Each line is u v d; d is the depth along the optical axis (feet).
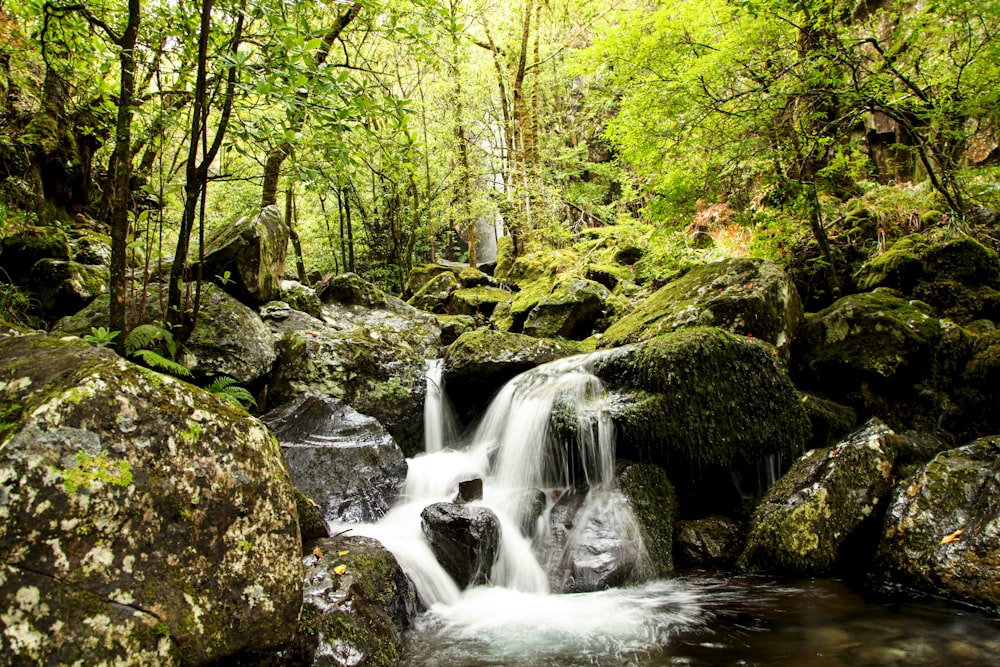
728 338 16.31
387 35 13.65
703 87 18.84
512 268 41.81
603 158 57.77
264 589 7.30
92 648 5.75
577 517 14.57
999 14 16.25
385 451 16.84
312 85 10.80
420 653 10.16
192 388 7.59
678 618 11.20
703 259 27.89
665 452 15.44
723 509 15.92
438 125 44.45
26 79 24.62
